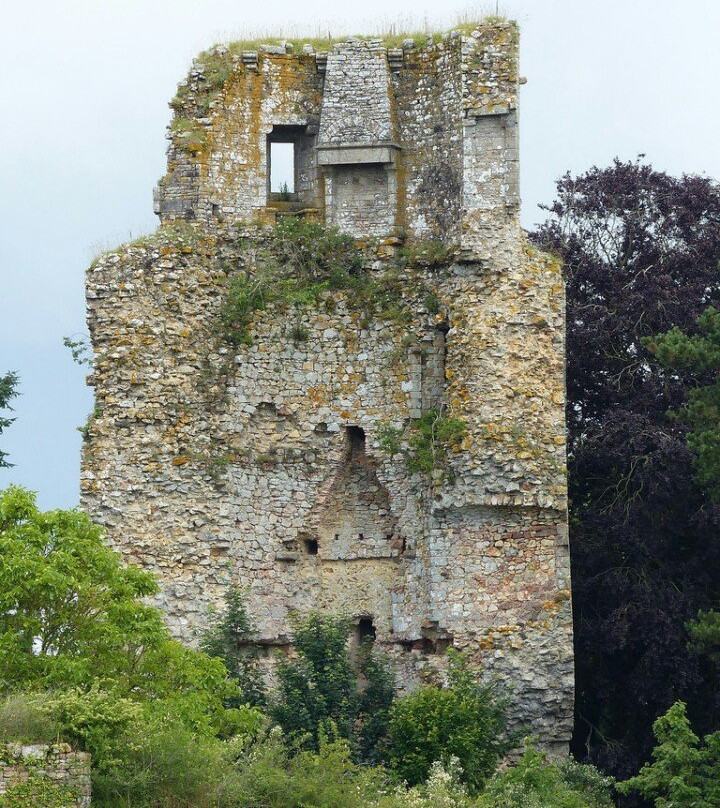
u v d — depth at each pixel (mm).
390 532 177875
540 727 170125
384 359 178250
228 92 181125
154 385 173500
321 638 167500
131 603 149250
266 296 178375
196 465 173125
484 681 170375
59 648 147250
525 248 176000
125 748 134625
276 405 177625
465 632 171375
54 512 150125
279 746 144125
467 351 173750
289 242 179875
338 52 182875
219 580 172250
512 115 177000
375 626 177000
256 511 175625
